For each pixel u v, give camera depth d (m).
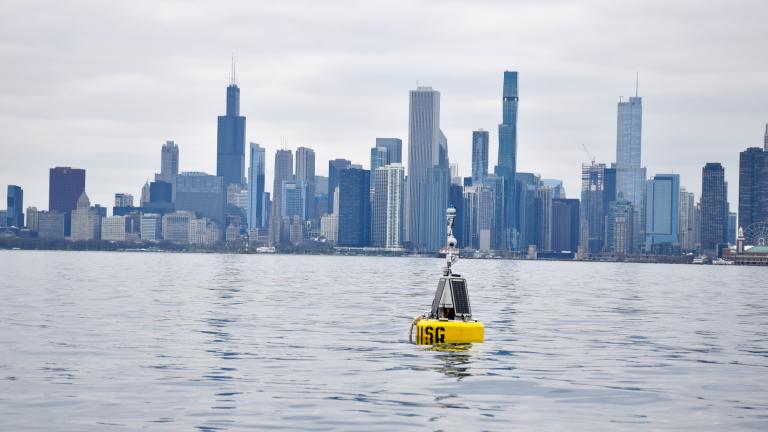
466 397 29.45
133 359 37.66
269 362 36.94
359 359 37.88
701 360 39.75
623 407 28.17
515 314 65.44
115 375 33.44
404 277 163.88
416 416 26.42
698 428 25.30
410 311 66.31
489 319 60.09
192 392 30.02
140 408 27.36
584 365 37.31
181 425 25.09
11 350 40.44
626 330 54.09
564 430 24.80
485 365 36.47
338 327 52.53
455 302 42.84
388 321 57.03
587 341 46.94
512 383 32.22
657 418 26.56
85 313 61.38
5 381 31.95
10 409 27.09
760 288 141.50
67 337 45.78
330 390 30.52
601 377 34.09
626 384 32.53
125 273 158.50
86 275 143.62
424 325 42.56
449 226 43.12
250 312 63.78
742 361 39.53
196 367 35.53
